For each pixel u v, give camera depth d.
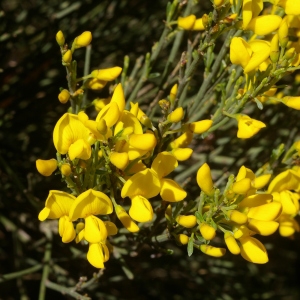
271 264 0.46
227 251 0.35
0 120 0.32
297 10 0.18
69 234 0.16
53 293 0.34
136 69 0.24
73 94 0.20
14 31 0.32
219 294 0.34
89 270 0.29
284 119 0.26
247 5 0.18
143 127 0.21
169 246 0.33
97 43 0.34
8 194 0.30
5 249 0.34
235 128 0.29
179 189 0.17
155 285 0.36
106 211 0.17
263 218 0.16
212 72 0.21
